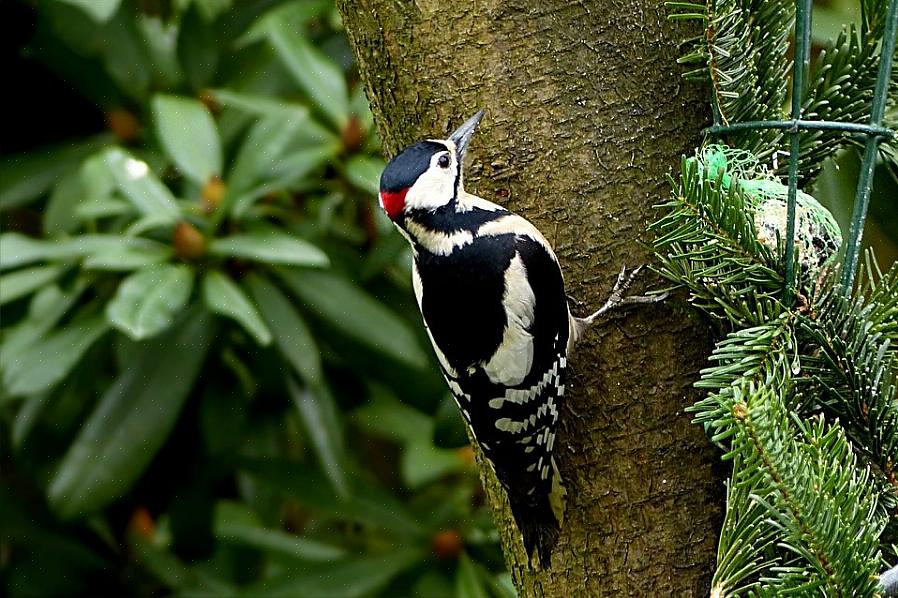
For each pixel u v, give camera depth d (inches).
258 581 295.0
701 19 183.5
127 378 268.2
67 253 248.2
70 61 283.0
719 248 166.1
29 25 283.0
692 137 188.7
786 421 142.4
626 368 185.9
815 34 253.8
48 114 295.3
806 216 177.2
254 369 286.8
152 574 308.2
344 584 283.4
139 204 245.9
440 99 193.0
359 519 290.2
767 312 169.5
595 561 186.1
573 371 187.9
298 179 259.0
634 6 188.4
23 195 279.7
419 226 196.2
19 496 302.7
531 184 190.1
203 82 283.9
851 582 139.4
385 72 197.3
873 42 186.4
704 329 184.7
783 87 189.6
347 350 273.4
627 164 187.5
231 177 250.4
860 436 169.8
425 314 199.5
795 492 137.8
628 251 187.3
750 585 150.5
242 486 322.0
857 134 191.8
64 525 304.7
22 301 282.0
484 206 193.5
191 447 299.0
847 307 166.4
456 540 288.0
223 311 237.5
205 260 252.7
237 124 275.4
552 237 189.9
